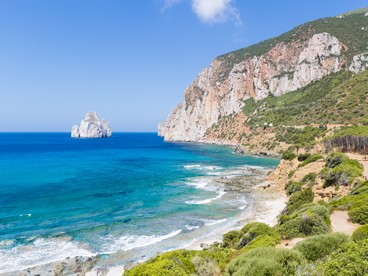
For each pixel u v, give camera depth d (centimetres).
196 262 1664
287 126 12512
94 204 4425
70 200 4644
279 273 1152
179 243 2947
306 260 1236
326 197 3462
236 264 1305
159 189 5531
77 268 2388
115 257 2623
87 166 8700
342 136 5978
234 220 3672
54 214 3894
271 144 12081
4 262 2484
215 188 5600
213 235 3159
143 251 2758
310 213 2181
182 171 7781
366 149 5344
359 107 10300
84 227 3403
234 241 2622
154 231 3297
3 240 2959
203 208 4231
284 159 6338
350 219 2248
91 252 2730
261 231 2345
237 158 11000
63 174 7112
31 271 2323
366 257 900
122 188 5591
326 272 936
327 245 1380
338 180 3550
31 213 3919
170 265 1473
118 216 3844
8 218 3678
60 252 2716
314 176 4450
